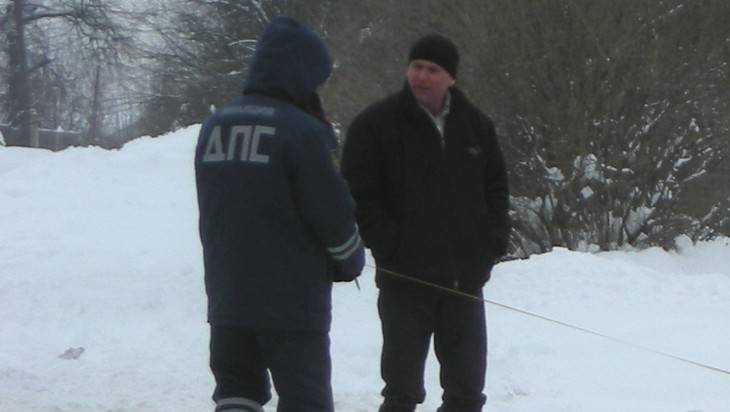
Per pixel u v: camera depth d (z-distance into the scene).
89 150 21.92
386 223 6.98
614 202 19.09
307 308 5.77
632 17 18.94
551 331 11.82
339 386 9.73
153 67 52.19
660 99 18.92
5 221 16.83
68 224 16.41
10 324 12.03
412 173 7.03
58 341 11.30
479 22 19.95
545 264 14.27
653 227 19.17
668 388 9.79
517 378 10.08
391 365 7.04
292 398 5.78
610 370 10.38
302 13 41.34
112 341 11.23
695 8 19.02
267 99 5.84
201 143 5.93
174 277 13.37
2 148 26.73
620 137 18.98
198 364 10.47
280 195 5.71
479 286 7.20
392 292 7.09
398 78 22.61
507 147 19.77
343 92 22.66
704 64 19.00
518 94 19.39
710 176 19.31
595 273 14.03
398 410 7.02
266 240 5.71
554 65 19.11
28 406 8.98
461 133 7.14
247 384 6.00
